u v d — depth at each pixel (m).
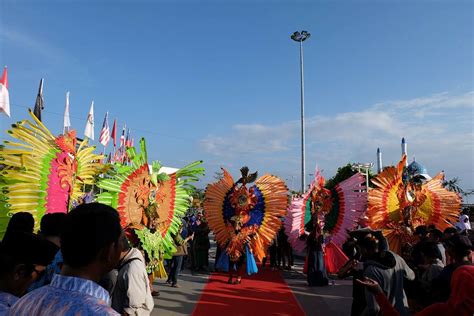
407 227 8.33
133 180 5.95
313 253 9.02
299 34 23.92
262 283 9.27
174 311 6.56
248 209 9.33
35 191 4.36
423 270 4.27
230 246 9.15
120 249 1.62
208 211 9.74
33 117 4.45
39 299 1.42
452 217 8.91
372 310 3.39
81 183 5.42
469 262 3.38
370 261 3.58
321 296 7.88
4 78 9.32
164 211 6.55
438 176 9.21
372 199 8.35
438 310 2.68
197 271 11.12
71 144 4.95
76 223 1.52
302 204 9.59
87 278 1.51
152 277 6.35
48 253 2.17
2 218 4.14
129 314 3.14
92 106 16.64
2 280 2.07
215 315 6.35
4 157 4.15
